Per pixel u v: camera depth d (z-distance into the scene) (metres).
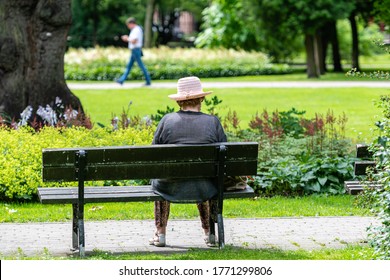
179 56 41.78
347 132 19.77
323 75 42.25
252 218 12.02
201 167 9.90
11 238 10.74
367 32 55.16
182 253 9.99
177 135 10.03
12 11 17.03
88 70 39.09
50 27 17.16
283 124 16.05
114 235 10.95
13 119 15.84
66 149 9.55
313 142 15.12
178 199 9.91
